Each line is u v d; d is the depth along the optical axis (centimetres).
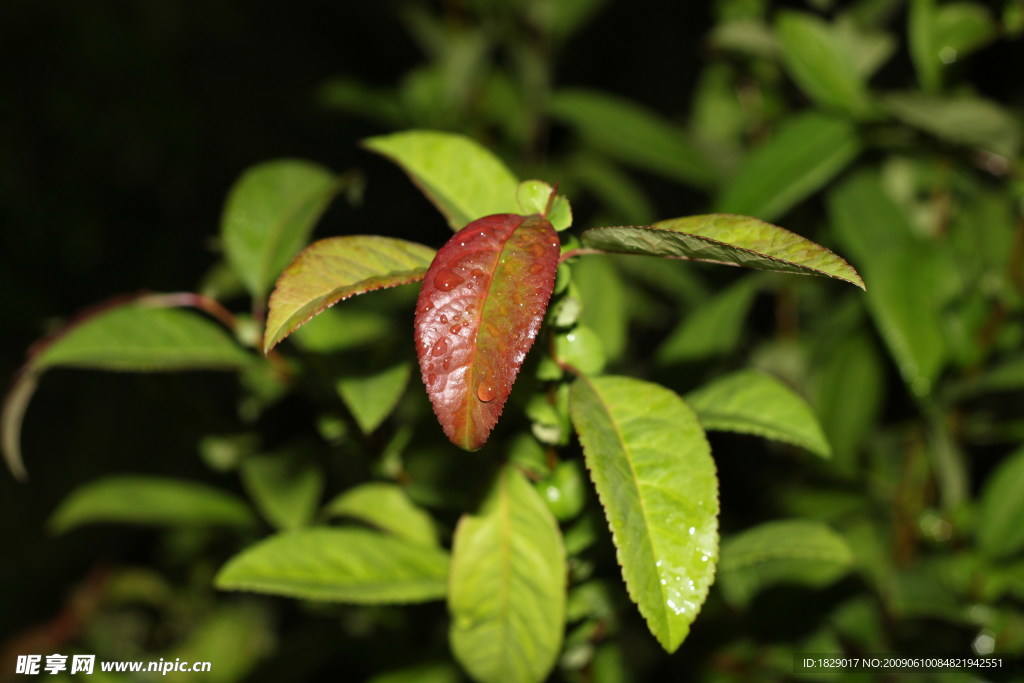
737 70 83
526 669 50
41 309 141
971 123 62
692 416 47
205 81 158
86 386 145
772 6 86
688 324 63
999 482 62
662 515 46
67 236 142
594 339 49
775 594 62
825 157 63
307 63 167
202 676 81
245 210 56
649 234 45
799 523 55
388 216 149
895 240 63
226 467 68
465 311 44
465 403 43
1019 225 62
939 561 66
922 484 69
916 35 64
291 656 67
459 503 52
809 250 44
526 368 48
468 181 51
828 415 72
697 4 129
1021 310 62
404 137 52
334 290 45
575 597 52
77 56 144
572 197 93
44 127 142
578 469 51
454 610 51
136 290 146
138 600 106
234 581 51
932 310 61
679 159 81
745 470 82
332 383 55
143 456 136
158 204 150
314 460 64
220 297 61
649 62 140
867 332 71
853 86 65
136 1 150
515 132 93
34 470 137
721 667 62
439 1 109
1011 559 62
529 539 50
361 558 53
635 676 65
